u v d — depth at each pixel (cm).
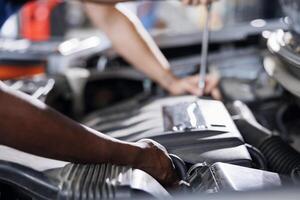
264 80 152
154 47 152
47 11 205
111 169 63
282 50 93
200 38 183
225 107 108
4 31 190
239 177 67
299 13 105
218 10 298
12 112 58
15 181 62
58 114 62
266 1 272
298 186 56
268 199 52
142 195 58
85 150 64
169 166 72
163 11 298
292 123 125
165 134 86
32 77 150
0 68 155
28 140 60
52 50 165
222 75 163
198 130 86
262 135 98
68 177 61
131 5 293
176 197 57
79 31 314
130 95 166
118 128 102
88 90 162
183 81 135
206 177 70
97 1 132
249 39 183
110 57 172
